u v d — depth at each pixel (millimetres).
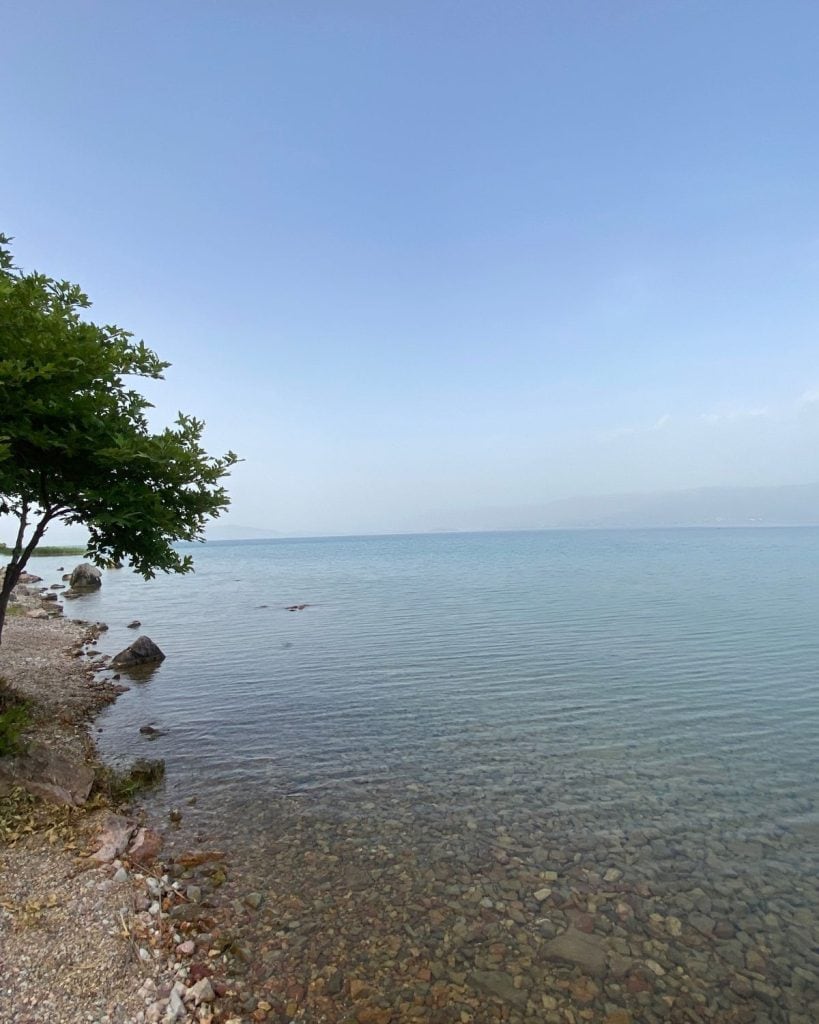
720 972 7117
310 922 8055
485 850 9969
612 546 142875
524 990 6840
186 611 43562
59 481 13641
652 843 10125
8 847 9133
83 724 17000
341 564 105250
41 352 11328
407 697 19312
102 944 7250
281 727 16562
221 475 14961
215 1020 6320
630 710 17484
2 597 13719
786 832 10430
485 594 48469
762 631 29203
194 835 10531
